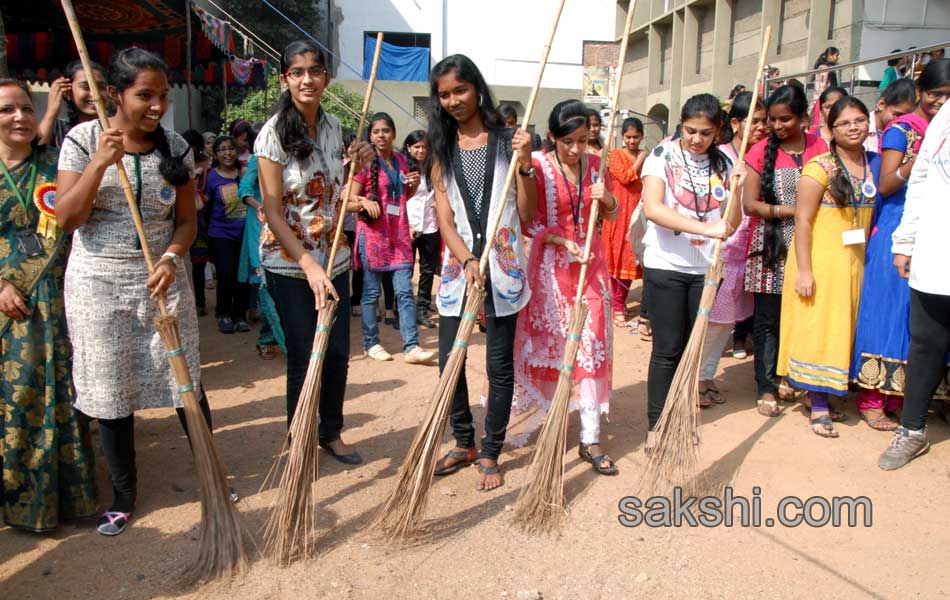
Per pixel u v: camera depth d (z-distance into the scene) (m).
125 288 3.01
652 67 20.86
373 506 3.38
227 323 6.61
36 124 3.12
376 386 5.14
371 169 5.63
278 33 18.75
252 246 5.68
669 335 3.80
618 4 22.58
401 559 2.97
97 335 2.96
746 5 16.41
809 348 4.10
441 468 3.70
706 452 3.93
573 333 3.35
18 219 3.08
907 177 3.99
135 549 3.02
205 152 7.62
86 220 2.92
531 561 2.96
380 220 5.64
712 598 2.72
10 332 3.03
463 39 22.59
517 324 3.92
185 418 3.26
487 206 3.36
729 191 3.74
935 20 12.81
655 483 3.50
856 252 4.08
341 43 22.19
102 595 2.71
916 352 3.64
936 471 3.68
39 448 3.06
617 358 5.78
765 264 4.38
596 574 2.87
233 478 3.67
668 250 3.76
